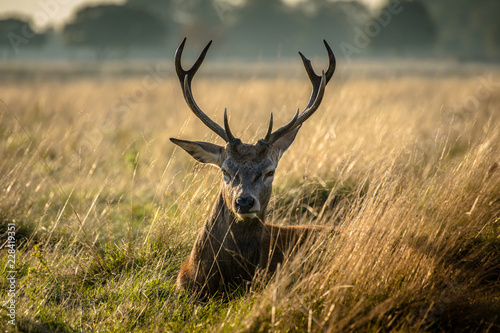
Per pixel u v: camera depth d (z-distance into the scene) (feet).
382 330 41.96
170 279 54.70
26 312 45.73
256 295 45.85
